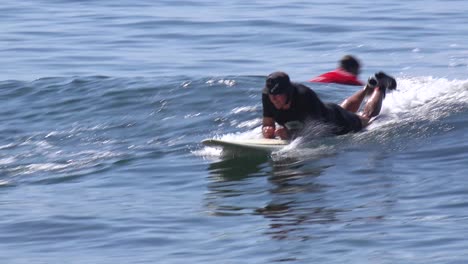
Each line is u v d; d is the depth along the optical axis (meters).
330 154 38.28
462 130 39.75
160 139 43.22
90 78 53.28
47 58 66.81
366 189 33.88
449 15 79.19
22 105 50.16
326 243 29.05
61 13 83.75
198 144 41.81
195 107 47.19
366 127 41.31
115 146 42.72
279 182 35.56
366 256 27.75
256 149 39.19
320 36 71.69
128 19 79.75
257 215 32.06
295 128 39.84
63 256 29.28
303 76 60.41
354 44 68.94
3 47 70.94
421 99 44.56
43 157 41.94
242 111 46.06
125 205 34.00
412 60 63.81
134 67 63.19
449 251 27.66
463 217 30.36
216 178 36.66
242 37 72.06
